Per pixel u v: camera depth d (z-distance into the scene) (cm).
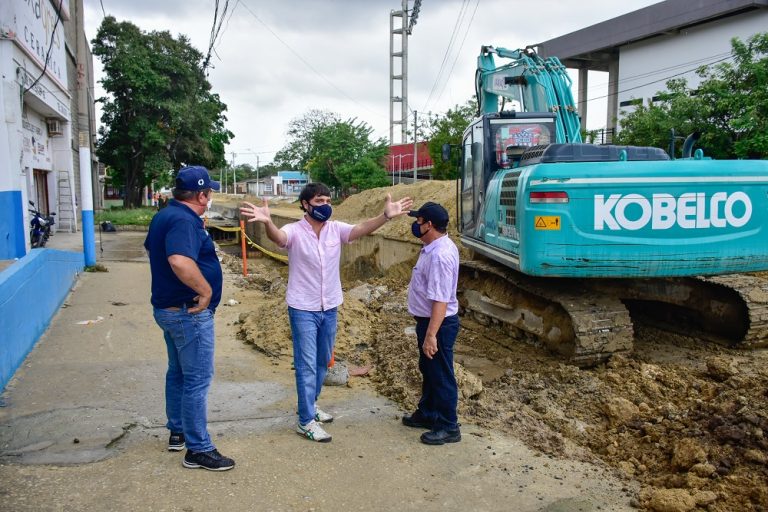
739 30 3428
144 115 3212
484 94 1061
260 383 593
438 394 458
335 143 4634
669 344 749
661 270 603
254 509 357
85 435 451
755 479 378
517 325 781
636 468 432
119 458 415
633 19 3944
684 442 423
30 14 1390
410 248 1400
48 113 1764
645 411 520
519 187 643
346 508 365
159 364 635
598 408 540
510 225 702
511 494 387
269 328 734
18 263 687
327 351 479
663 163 602
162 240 382
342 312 769
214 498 367
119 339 730
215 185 400
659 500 366
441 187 1905
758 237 608
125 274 1232
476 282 911
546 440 471
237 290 1137
